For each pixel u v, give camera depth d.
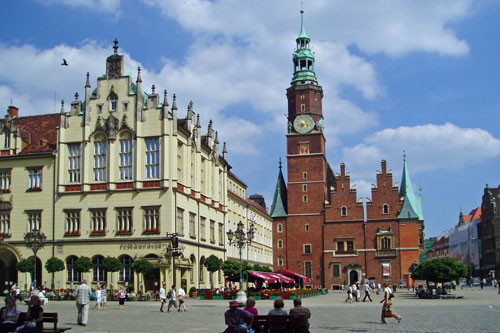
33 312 21.31
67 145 71.06
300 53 143.88
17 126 74.06
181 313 41.59
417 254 125.06
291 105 141.88
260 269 92.31
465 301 59.16
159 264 64.38
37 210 70.88
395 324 30.95
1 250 71.00
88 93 70.75
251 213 117.81
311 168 136.50
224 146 90.94
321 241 133.00
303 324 20.45
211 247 79.69
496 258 170.38
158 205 66.69
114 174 68.50
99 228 68.38
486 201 181.62
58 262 66.00
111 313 41.59
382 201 128.75
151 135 67.94
